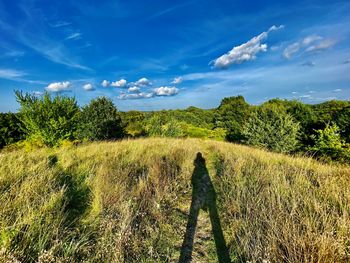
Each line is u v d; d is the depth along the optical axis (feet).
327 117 71.31
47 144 40.91
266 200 13.88
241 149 44.11
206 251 10.55
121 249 9.41
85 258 9.05
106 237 10.04
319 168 24.36
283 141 59.36
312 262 8.18
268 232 10.32
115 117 54.44
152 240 10.98
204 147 52.85
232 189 16.84
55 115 41.65
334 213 11.55
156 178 18.76
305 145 69.67
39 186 13.97
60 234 9.84
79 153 27.84
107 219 11.27
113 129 53.36
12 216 10.37
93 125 50.83
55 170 17.53
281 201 13.38
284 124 61.41
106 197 13.96
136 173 20.58
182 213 14.39
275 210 12.13
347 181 17.03
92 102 52.80
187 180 20.81
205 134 120.57
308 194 14.03
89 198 14.26
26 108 40.57
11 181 14.52
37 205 11.60
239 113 155.84
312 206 12.59
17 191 12.38
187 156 30.94
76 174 18.30
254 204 13.38
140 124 79.56
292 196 13.56
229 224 12.85
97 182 16.14
